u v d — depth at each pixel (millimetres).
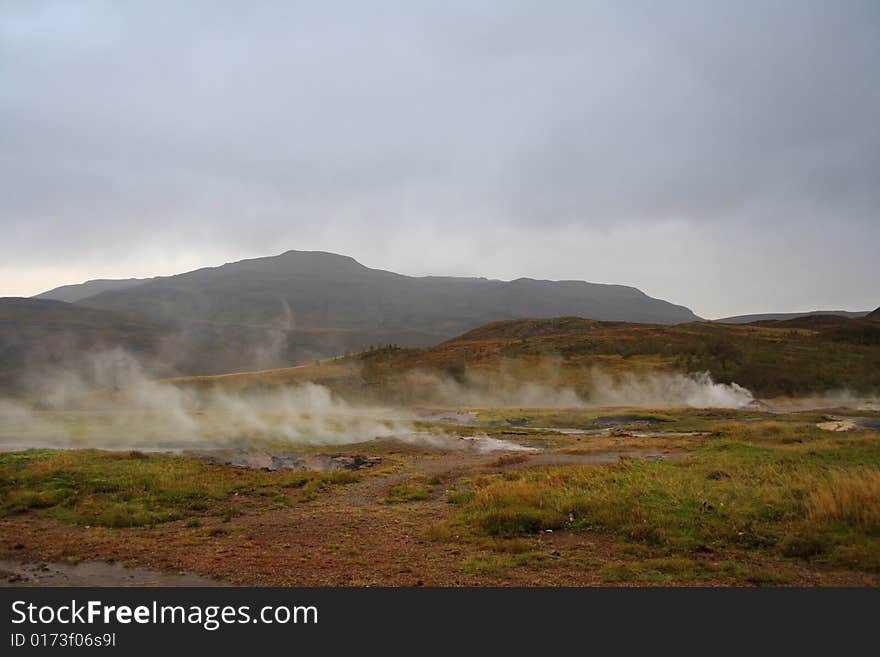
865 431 38094
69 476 20406
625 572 11086
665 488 16906
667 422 53688
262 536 14398
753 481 17969
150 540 13883
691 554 12125
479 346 112625
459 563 11875
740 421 52125
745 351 93312
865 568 10977
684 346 99000
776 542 12531
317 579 10930
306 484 22422
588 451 31453
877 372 82875
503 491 17594
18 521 15828
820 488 14953
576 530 14234
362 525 15633
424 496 19938
